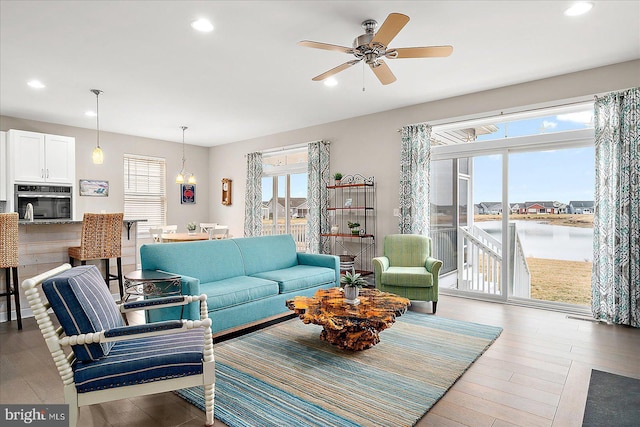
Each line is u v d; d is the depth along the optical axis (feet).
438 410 6.82
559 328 11.46
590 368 8.57
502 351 9.62
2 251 11.30
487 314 13.04
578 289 13.89
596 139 12.19
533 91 13.62
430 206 17.33
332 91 14.80
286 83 13.83
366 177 18.49
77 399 5.67
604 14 8.97
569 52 11.16
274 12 8.88
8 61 11.61
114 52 11.03
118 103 16.26
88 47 10.67
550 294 14.44
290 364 8.78
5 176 17.29
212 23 9.37
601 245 12.08
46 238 13.35
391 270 13.99
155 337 6.93
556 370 8.47
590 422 6.41
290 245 15.20
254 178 23.54
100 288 6.69
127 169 23.00
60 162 18.79
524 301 14.43
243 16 9.05
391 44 10.61
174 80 13.44
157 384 6.07
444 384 7.75
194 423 6.48
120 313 7.26
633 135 11.45
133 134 22.86
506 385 7.77
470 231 16.10
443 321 12.16
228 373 8.32
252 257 13.43
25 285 5.50
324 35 10.10
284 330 11.32
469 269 16.19
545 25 9.53
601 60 11.76
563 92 12.99
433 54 8.90
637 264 11.44
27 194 17.57
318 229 19.84
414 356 9.21
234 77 13.19
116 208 22.31
